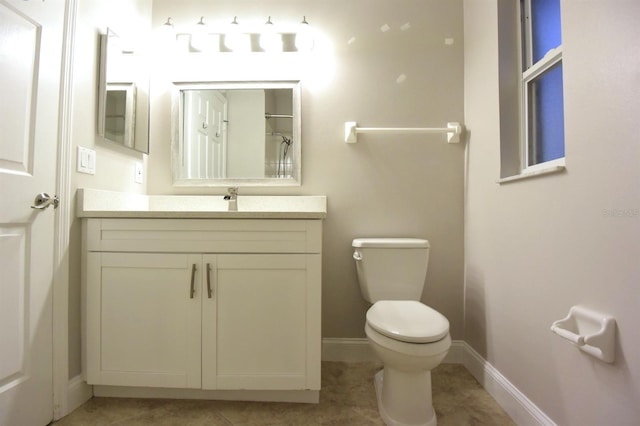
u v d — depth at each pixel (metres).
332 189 1.78
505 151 1.37
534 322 1.13
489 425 1.21
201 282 1.28
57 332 1.20
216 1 1.83
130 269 1.29
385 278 1.54
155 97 1.83
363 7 1.79
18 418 1.07
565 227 0.98
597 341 0.82
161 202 1.78
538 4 1.32
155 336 1.28
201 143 1.82
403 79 1.78
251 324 1.27
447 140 1.76
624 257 0.78
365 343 1.75
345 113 1.79
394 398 1.20
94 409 1.27
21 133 1.07
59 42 1.21
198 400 1.34
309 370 1.27
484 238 1.52
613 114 0.81
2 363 1.02
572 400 0.95
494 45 1.42
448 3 1.78
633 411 0.76
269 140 1.80
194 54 1.82
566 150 0.98
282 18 1.81
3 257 1.02
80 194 1.30
